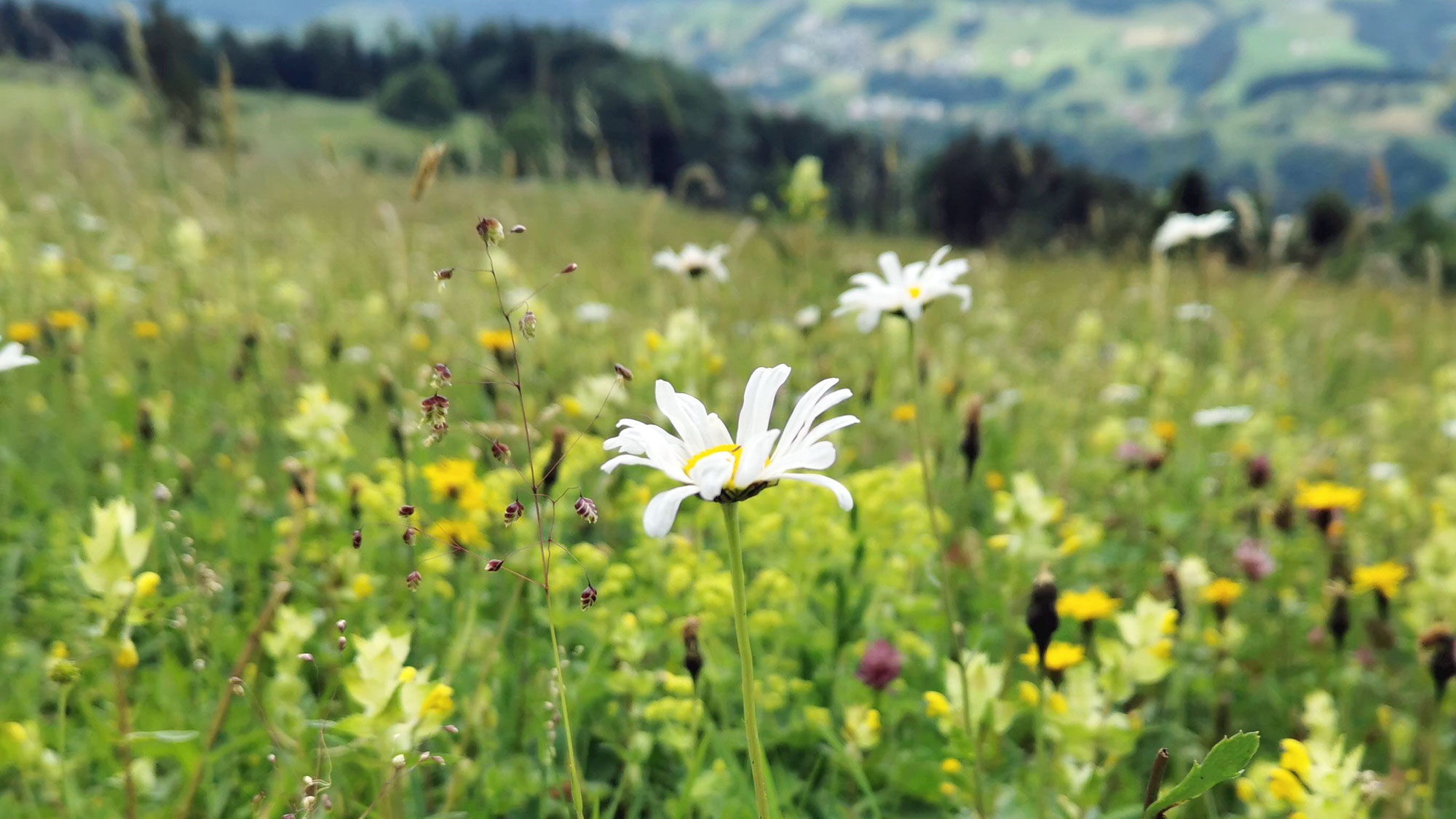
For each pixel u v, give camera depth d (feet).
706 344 14.82
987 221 102.89
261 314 18.81
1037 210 103.55
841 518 9.85
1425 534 14.64
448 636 9.23
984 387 18.74
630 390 14.06
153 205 24.86
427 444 4.98
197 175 33.86
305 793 5.65
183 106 34.78
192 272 19.24
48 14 181.06
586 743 8.45
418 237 26.12
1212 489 16.03
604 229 37.29
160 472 12.25
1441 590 10.15
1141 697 9.77
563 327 18.67
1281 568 12.98
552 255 28.12
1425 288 36.65
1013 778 8.34
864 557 9.78
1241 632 10.18
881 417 16.03
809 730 8.64
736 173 143.74
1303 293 35.91
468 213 37.47
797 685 8.68
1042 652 6.82
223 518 11.16
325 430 10.28
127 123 37.81
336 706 8.25
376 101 162.20
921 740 9.12
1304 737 9.20
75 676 6.49
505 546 10.41
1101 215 47.50
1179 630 10.12
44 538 11.16
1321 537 12.33
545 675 8.42
